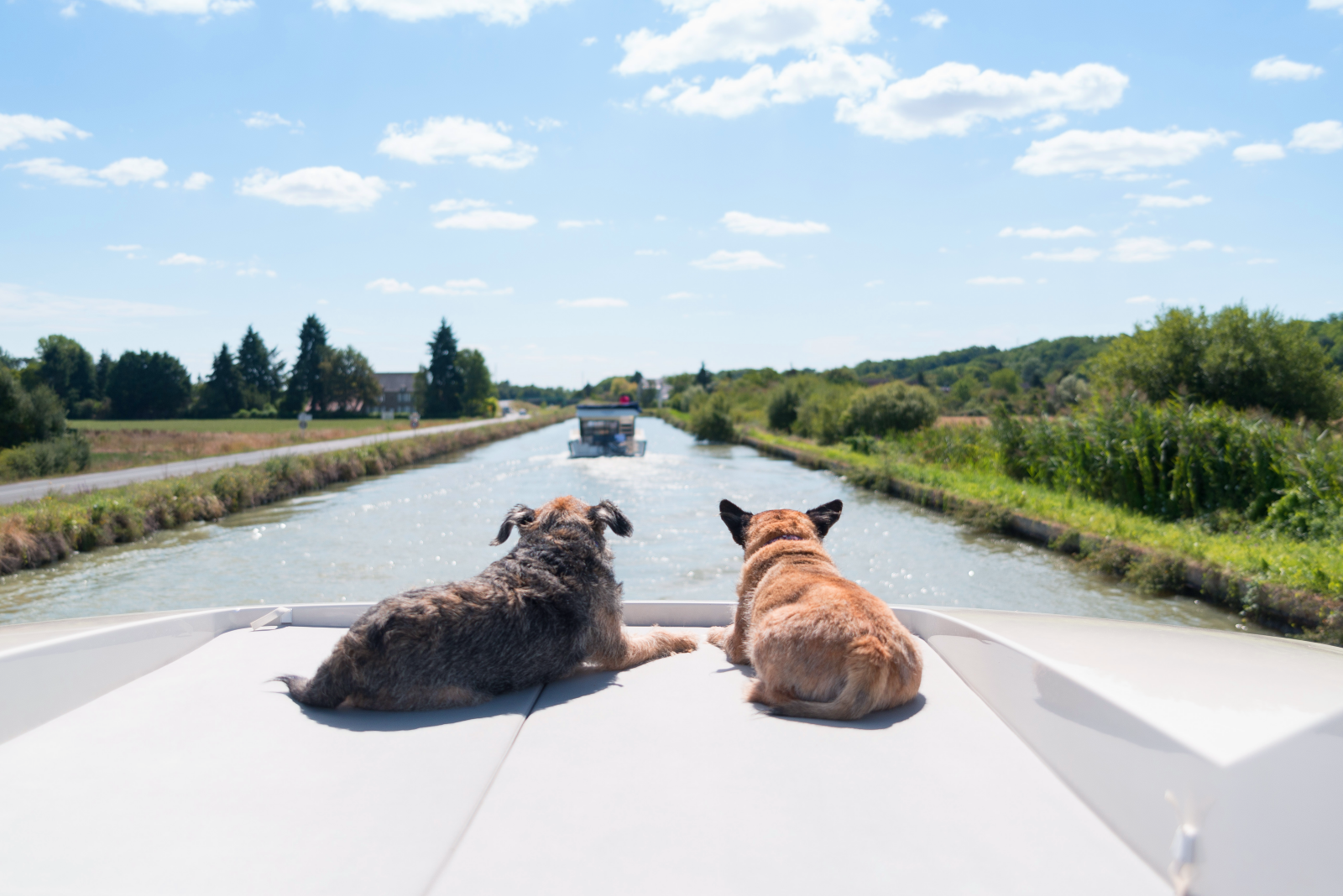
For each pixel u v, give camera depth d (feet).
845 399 134.62
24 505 53.98
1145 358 71.87
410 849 5.27
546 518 10.99
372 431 171.22
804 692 8.20
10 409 108.47
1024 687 7.11
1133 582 39.55
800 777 6.37
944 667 9.45
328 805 5.90
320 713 8.00
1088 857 5.08
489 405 383.45
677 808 5.84
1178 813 4.63
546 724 7.85
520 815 5.74
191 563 46.88
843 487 81.97
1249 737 4.67
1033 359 400.67
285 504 73.41
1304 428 54.70
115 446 123.03
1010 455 74.54
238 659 9.61
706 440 172.45
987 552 47.91
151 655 9.19
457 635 8.72
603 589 10.44
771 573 10.47
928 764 6.57
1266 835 4.24
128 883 4.81
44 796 6.00
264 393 400.06
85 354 358.43
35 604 37.83
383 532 57.00
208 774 6.43
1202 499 49.14
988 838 5.33
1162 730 4.86
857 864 5.02
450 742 7.26
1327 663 6.30
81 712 7.82
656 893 4.73
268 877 4.91
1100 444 57.62
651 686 9.36
